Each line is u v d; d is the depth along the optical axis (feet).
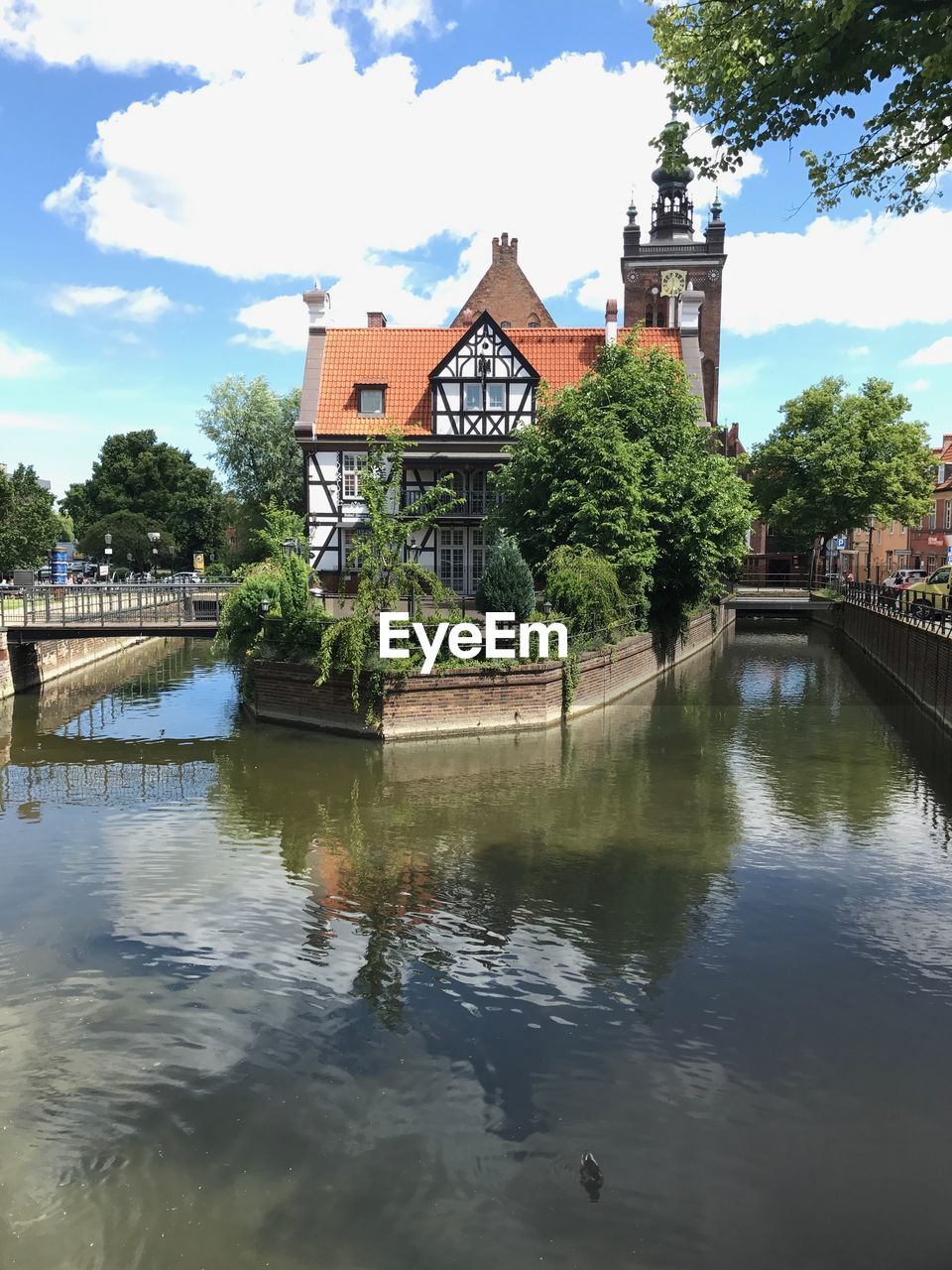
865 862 36.73
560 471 83.05
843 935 29.84
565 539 81.82
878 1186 18.08
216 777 51.55
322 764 54.19
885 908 32.07
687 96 31.53
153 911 32.01
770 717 69.97
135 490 227.20
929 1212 17.38
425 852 38.11
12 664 81.97
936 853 37.86
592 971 27.25
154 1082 21.59
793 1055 22.72
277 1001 25.49
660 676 94.68
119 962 28.02
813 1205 17.57
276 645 68.39
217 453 154.30
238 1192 17.99
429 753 56.85
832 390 168.55
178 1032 23.90
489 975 27.04
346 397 108.99
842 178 32.63
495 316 164.14
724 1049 23.02
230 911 31.94
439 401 105.09
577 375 110.83
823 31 24.79
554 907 32.19
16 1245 16.61
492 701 62.95
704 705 75.72
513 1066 22.26
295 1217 17.30
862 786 48.75
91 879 35.24
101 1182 18.28
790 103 28.30
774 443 172.65
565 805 45.09
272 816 43.68
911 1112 20.42
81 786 50.37
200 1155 19.04
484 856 37.52
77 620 82.94
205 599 98.27
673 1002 25.38
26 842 40.09
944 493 193.67
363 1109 20.56
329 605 100.63
